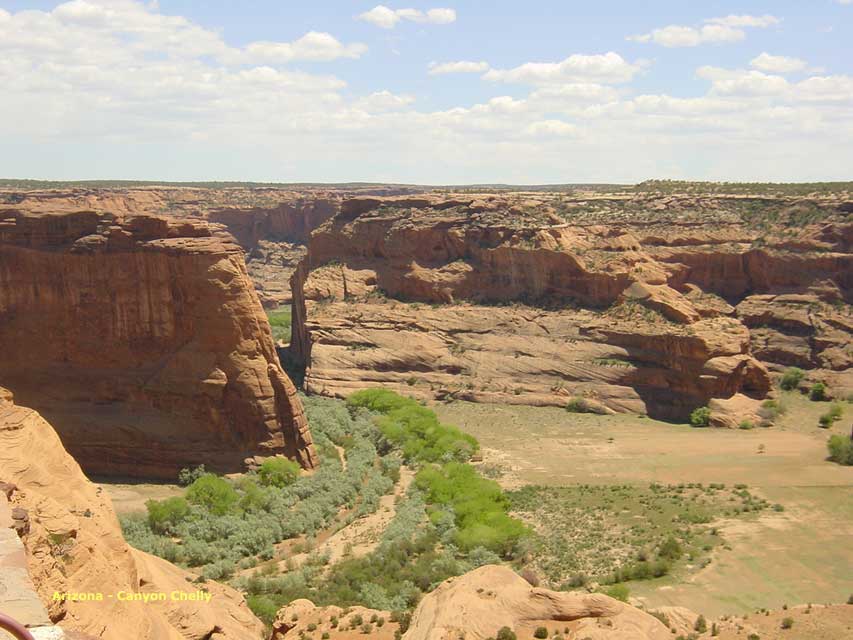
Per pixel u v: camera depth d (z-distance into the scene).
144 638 23.31
